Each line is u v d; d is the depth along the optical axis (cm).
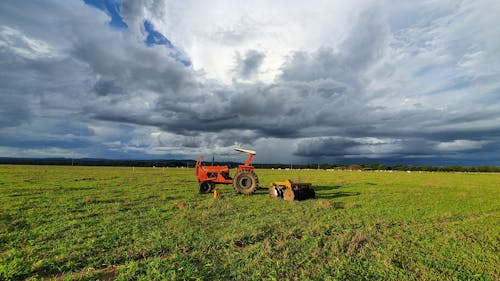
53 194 1415
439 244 661
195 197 1391
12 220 845
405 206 1197
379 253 583
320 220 878
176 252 582
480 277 484
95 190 1619
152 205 1127
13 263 500
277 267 503
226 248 614
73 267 507
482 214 1066
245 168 1602
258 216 940
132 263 500
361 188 1997
